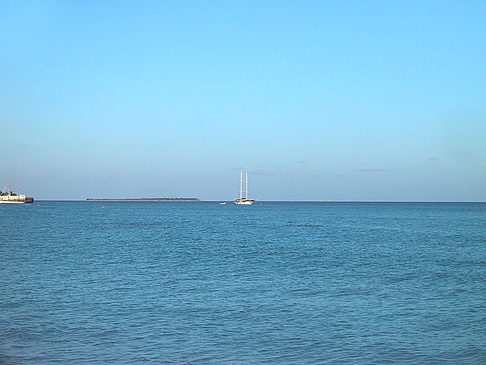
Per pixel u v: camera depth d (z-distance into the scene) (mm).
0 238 63531
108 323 21500
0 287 29250
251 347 18516
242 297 27078
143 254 47250
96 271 35938
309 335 20062
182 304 25203
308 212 199500
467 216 159875
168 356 17453
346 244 59844
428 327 21344
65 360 16922
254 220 124812
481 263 42375
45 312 23328
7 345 18422
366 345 18844
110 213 168625
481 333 20500
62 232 75562
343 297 27328
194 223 108250
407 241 64750
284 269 37969
